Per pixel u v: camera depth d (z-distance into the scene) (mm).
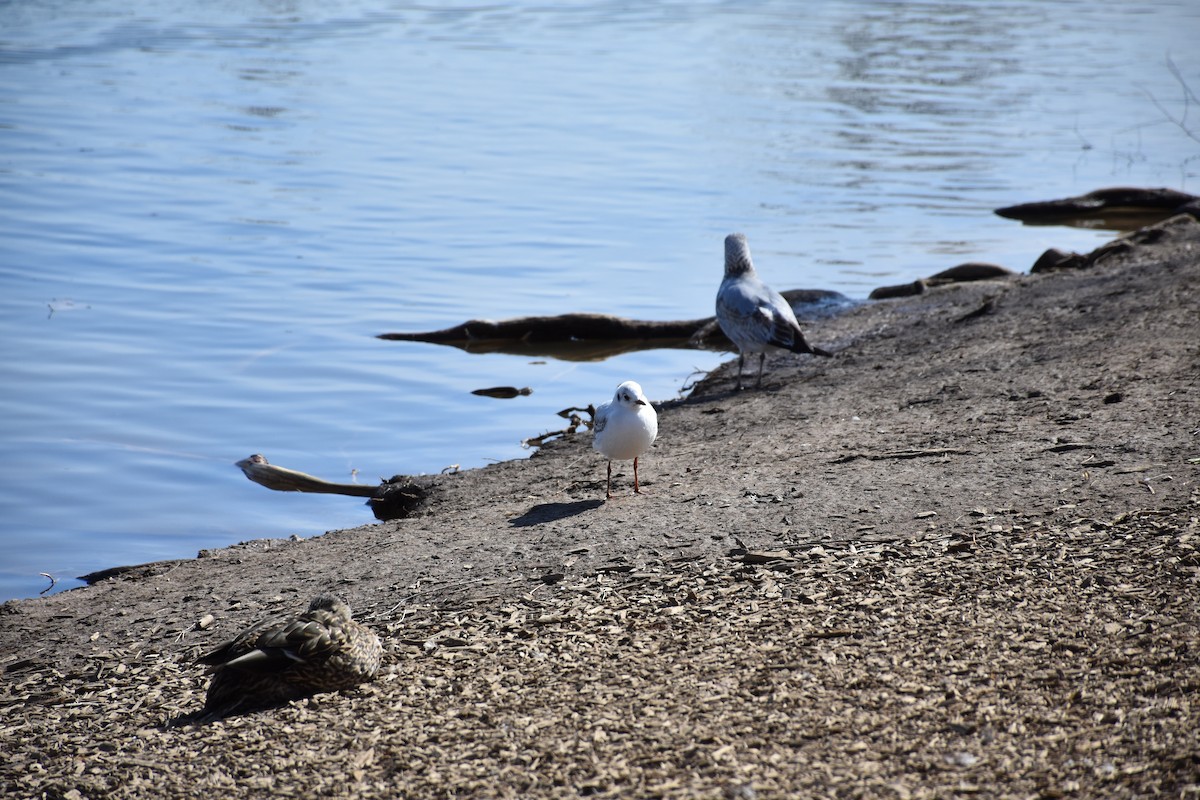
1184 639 6359
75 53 43812
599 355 18094
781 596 7738
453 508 11609
